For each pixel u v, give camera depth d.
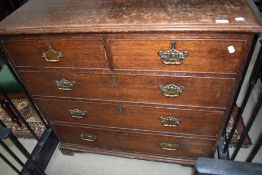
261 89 1.83
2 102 1.61
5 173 1.55
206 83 0.95
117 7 0.98
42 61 1.05
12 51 1.05
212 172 0.98
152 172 1.46
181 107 1.08
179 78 0.96
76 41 0.93
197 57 0.87
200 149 1.27
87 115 1.27
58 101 1.23
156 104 1.10
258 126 1.59
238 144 1.16
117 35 0.87
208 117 1.09
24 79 1.17
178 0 0.96
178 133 1.21
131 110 1.16
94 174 1.50
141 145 1.36
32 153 1.46
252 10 0.85
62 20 0.95
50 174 1.53
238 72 0.88
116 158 1.57
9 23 0.99
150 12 0.91
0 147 1.70
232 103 1.04
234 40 0.80
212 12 0.86
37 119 1.85
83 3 1.06
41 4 1.12
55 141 1.63
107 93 1.11
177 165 1.48
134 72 0.98
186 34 0.81
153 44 0.87
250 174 0.96
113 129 1.31
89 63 1.00
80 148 1.52
